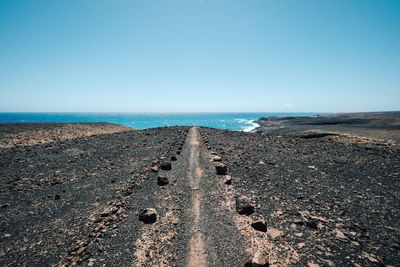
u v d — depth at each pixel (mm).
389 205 8500
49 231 6680
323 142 24828
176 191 9453
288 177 11633
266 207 8086
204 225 6809
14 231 6719
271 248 5754
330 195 9383
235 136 28969
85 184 10625
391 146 22953
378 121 66750
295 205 8336
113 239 6145
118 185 10344
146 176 11305
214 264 5180
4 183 10844
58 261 5371
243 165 13750
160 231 6512
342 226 6898
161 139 25188
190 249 5711
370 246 5957
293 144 22828
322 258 5410
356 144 24734
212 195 9055
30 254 5656
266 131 57906
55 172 12648
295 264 5168
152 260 5320
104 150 19078
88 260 5332
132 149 19328
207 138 26203
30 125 36062
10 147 20797
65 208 8164
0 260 5453
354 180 11383
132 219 7191
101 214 7461
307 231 6590
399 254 5648
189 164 13859
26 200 8914
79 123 45000
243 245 5867
